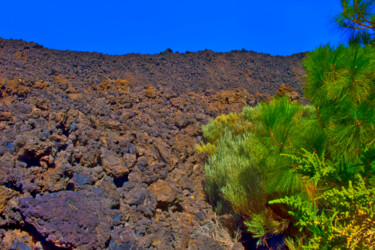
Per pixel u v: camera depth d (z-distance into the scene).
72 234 2.64
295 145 2.88
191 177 5.14
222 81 12.25
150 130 6.09
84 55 12.43
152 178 4.35
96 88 8.04
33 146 3.31
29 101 5.17
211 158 5.31
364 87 2.75
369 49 2.89
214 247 3.29
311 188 2.90
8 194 2.76
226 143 5.79
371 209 1.96
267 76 13.80
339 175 2.34
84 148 4.08
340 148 2.79
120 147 4.74
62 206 2.84
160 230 3.44
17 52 8.97
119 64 12.20
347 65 2.82
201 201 4.55
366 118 2.62
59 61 10.32
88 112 5.95
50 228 2.58
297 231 3.31
